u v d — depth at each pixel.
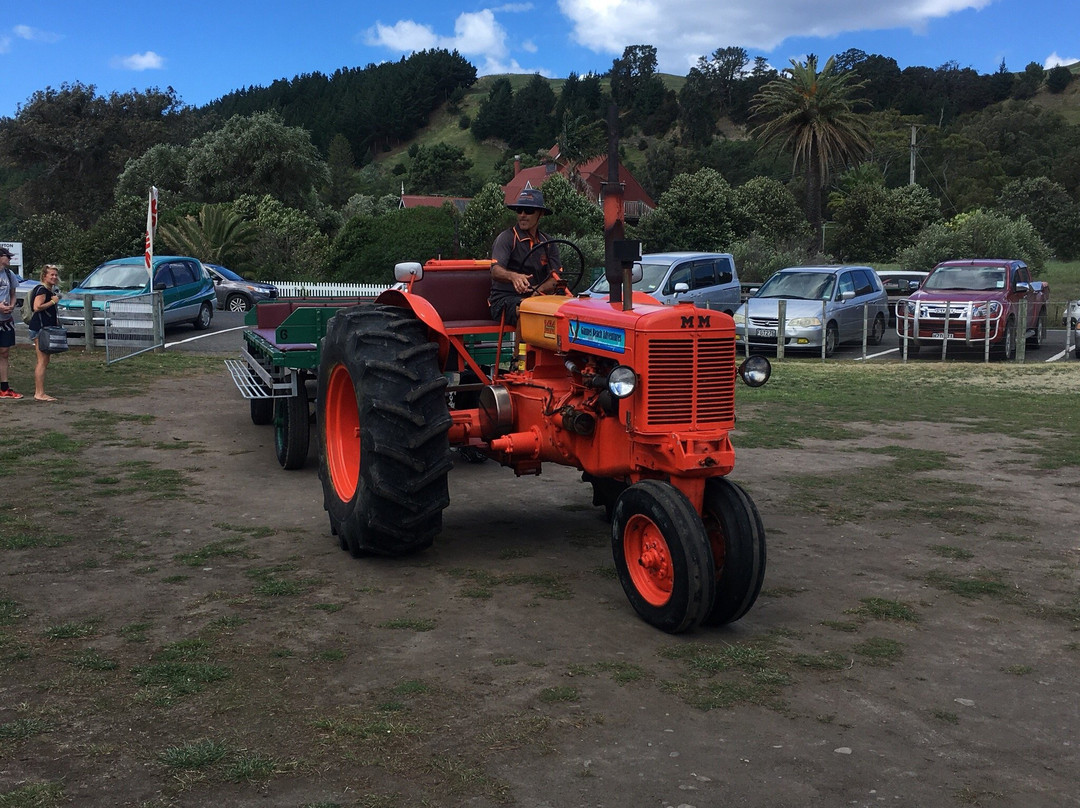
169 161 61.78
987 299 17.83
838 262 50.78
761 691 4.04
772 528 6.66
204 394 12.27
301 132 57.75
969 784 3.31
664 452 4.70
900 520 6.89
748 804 3.15
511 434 5.81
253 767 3.31
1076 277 42.00
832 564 5.86
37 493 7.22
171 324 20.61
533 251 6.50
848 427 10.77
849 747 3.56
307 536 6.32
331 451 6.26
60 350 11.51
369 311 6.09
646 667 4.27
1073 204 63.78
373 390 5.50
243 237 40.81
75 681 4.01
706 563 4.46
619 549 4.94
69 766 3.32
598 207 48.78
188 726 3.63
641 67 154.62
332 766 3.35
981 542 6.36
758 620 4.90
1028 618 4.99
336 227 59.72
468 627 4.73
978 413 11.77
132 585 5.26
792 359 18.64
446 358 6.49
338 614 4.88
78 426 9.96
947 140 83.12
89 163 78.12
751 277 32.75
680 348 4.68
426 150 121.56
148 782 3.23
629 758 3.44
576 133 75.69
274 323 9.53
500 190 43.59
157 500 7.13
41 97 76.56
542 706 3.85
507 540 6.30
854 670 4.29
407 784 3.24
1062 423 11.07
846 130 49.69
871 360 18.38
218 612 4.88
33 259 52.50
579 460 5.43
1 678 4.03
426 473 5.49
